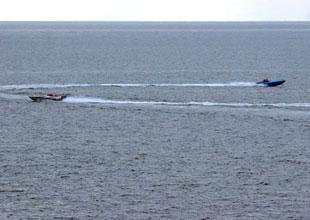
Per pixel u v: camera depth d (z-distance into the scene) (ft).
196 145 378.53
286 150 367.25
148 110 481.46
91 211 268.62
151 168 330.54
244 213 267.80
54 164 337.31
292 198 285.23
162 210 270.26
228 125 431.02
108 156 353.72
